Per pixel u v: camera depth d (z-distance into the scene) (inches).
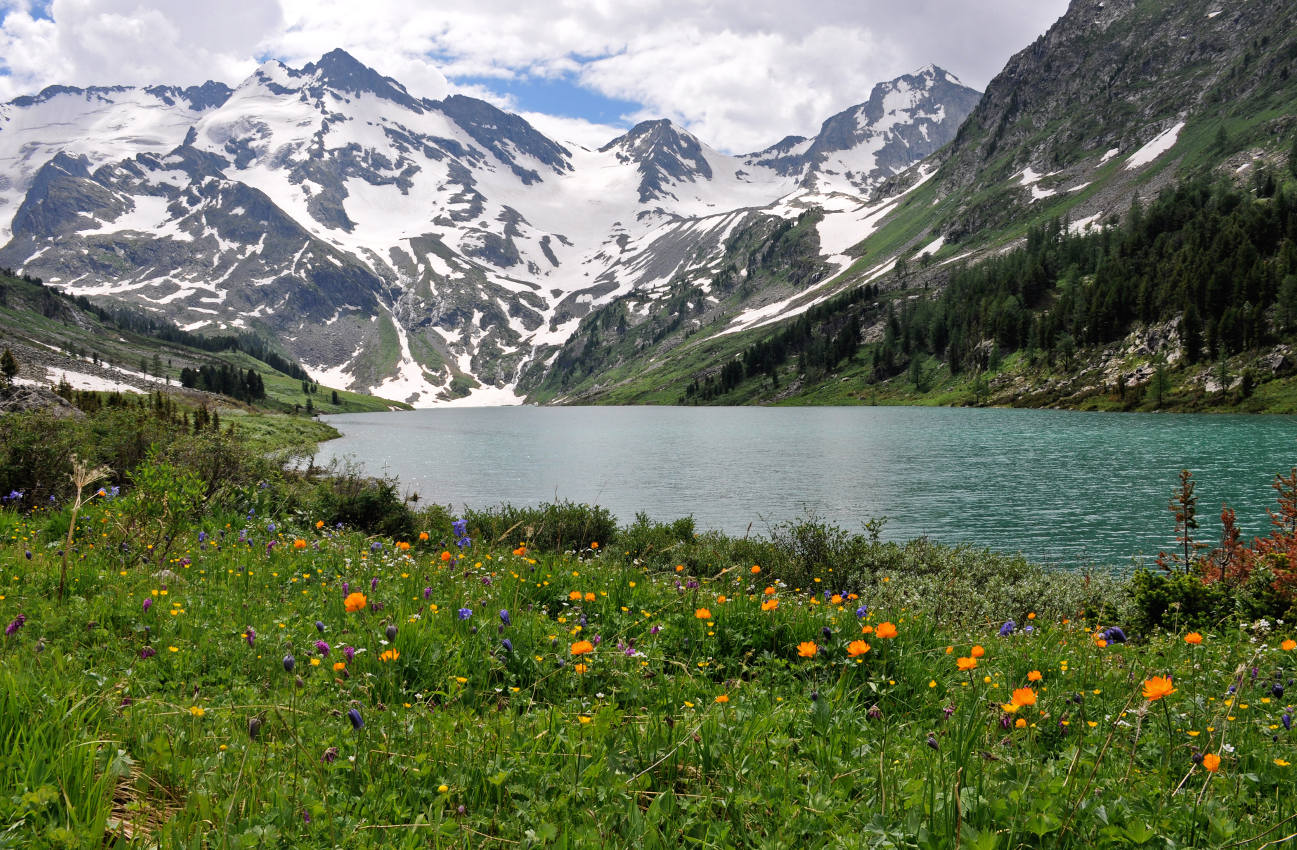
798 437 3924.7
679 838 124.9
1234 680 226.8
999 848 117.5
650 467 2748.5
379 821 126.5
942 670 247.4
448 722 169.8
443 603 287.7
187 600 280.8
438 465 2945.4
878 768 150.6
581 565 420.5
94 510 464.1
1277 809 144.0
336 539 523.2
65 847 106.3
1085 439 3174.2
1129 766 156.2
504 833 125.4
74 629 232.5
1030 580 745.6
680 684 217.0
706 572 781.9
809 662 246.7
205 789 130.3
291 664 162.6
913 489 2020.2
